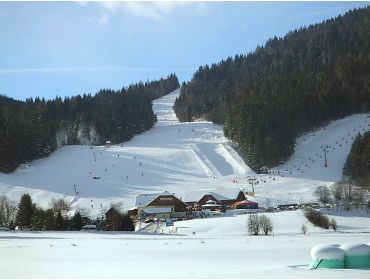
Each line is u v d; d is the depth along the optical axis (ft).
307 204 325.01
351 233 204.33
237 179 468.75
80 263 90.02
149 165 533.14
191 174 504.02
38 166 552.82
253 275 65.41
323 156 492.13
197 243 144.97
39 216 273.13
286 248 124.47
